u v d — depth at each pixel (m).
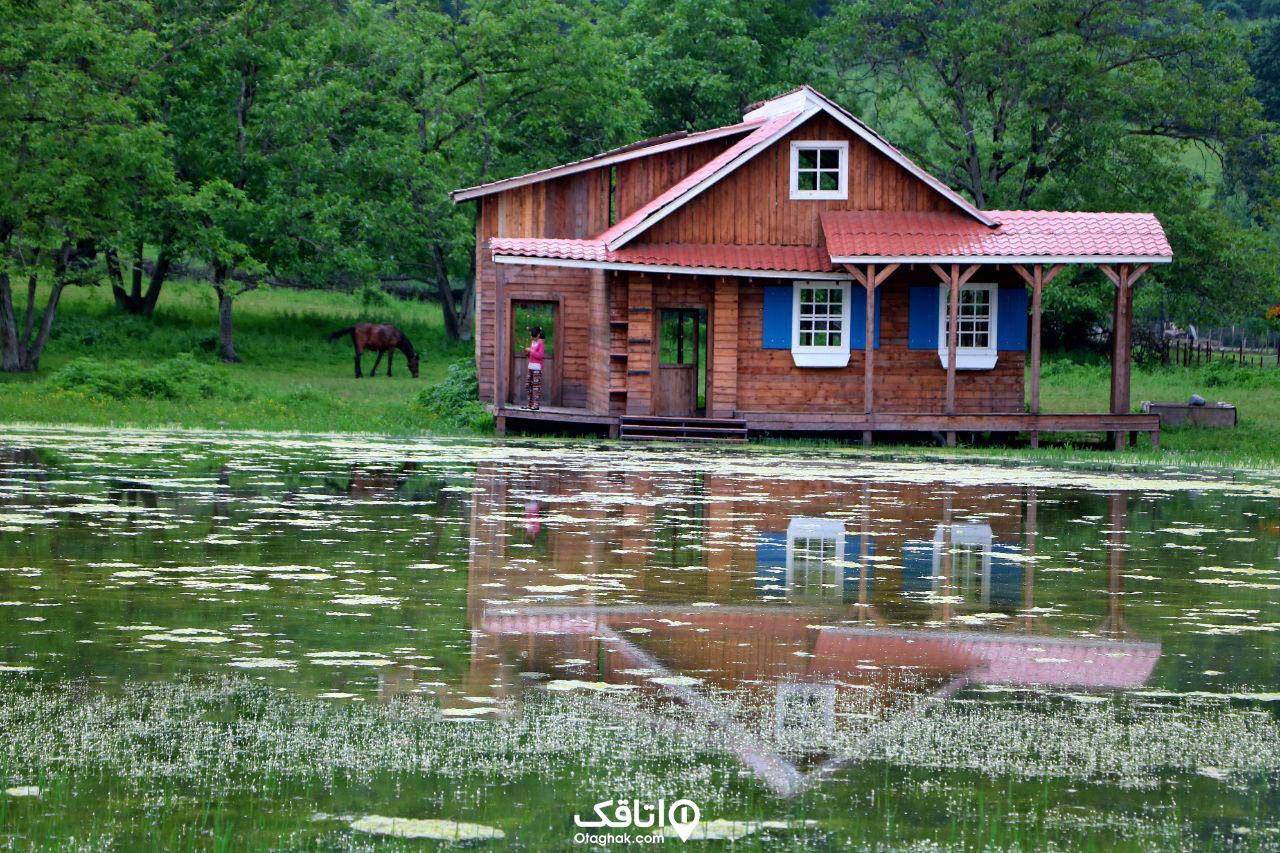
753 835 7.15
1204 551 17.27
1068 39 55.94
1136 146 57.84
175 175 56.91
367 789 7.75
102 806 7.44
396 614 12.22
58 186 44.84
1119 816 7.52
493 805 7.52
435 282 76.94
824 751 8.56
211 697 9.47
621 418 34.16
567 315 38.22
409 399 42.59
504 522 18.30
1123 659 11.15
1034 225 35.25
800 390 35.31
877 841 7.09
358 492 21.25
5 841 6.93
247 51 57.31
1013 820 7.42
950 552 16.70
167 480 22.14
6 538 15.94
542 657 10.76
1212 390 54.00
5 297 47.06
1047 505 22.06
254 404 37.00
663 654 10.97
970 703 9.70
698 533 17.75
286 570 14.30
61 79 45.16
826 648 11.32
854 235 34.06
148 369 38.81
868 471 27.03
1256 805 7.72
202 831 7.11
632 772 8.09
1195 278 56.41
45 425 32.69
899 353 35.53
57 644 10.87
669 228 34.69
